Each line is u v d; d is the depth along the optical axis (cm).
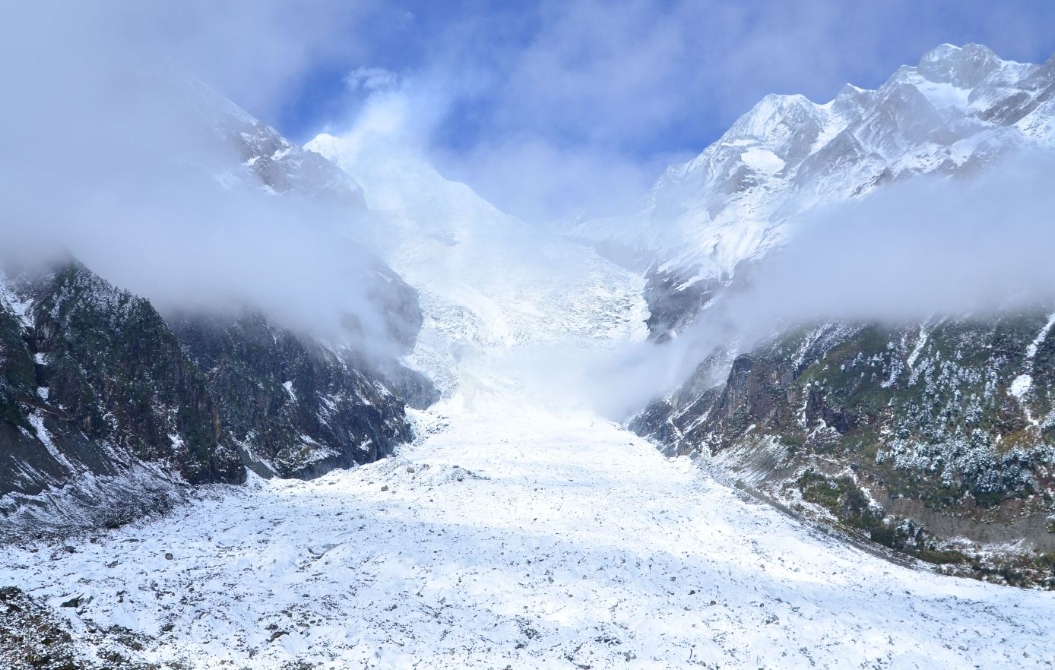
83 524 8100
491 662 5669
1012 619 7375
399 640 5897
